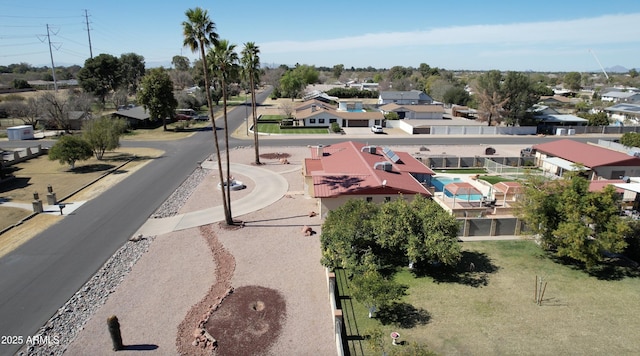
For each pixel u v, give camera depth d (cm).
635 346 1834
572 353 1788
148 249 2798
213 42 2831
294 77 15050
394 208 2525
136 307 2125
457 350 1795
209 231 3109
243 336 1892
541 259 2670
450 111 11419
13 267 2533
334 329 1912
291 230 3131
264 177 4622
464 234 3011
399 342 1841
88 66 11712
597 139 7738
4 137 7106
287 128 8488
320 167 4203
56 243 2880
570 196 2469
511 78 8256
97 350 1809
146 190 4103
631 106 10881
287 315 2056
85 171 4819
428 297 2219
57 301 2175
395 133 8225
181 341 1862
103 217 3375
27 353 1784
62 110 7581
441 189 4247
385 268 2541
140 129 8138
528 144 7119
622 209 3372
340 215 2645
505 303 2164
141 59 16612
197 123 8912
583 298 2219
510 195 3800
